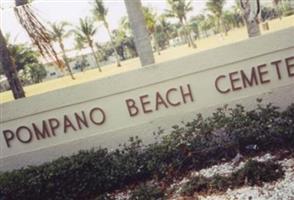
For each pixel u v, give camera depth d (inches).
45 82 2428.6
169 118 341.1
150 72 339.0
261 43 327.3
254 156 283.4
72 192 293.4
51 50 304.7
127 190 289.1
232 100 334.6
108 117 347.6
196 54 334.0
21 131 356.5
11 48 1194.6
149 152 305.7
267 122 291.3
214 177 261.0
